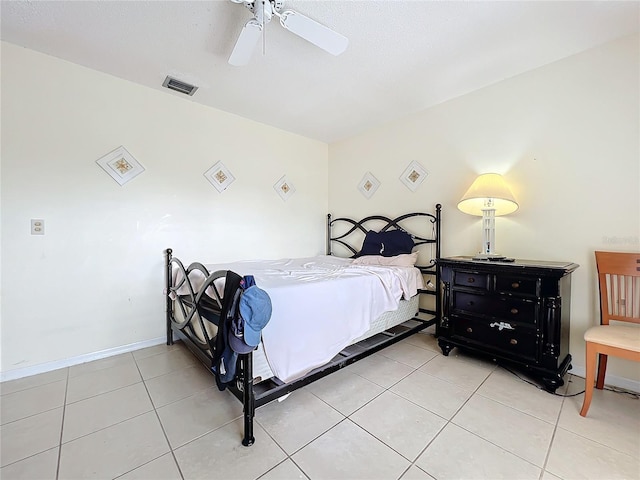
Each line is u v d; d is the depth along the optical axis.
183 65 2.31
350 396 1.86
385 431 1.53
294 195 3.85
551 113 2.27
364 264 3.10
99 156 2.44
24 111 2.13
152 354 2.53
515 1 1.65
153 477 1.24
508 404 1.76
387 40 1.98
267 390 1.62
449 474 1.25
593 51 2.08
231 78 2.49
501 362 2.19
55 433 1.51
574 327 2.18
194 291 2.17
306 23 1.54
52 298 2.25
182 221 2.89
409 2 1.65
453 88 2.66
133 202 2.61
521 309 2.02
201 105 3.00
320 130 3.72
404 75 2.43
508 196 2.26
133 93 2.59
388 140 3.46
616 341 1.56
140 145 2.64
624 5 1.67
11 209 2.10
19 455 1.36
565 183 2.22
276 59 2.21
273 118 3.35
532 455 1.35
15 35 1.97
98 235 2.44
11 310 2.10
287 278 2.06
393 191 3.41
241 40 1.65
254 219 3.45
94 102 2.40
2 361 2.07
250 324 1.36
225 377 1.48
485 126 2.64
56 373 2.18
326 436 1.49
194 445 1.43
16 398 1.84
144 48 2.10
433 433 1.51
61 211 2.28
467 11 1.72
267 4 1.50
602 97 2.05
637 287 1.86
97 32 1.93
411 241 3.09
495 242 2.59
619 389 1.94
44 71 2.19
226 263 3.00
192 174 2.96
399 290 2.56
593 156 2.10
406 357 2.46
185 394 1.89
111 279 2.51
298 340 1.71
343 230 4.04
